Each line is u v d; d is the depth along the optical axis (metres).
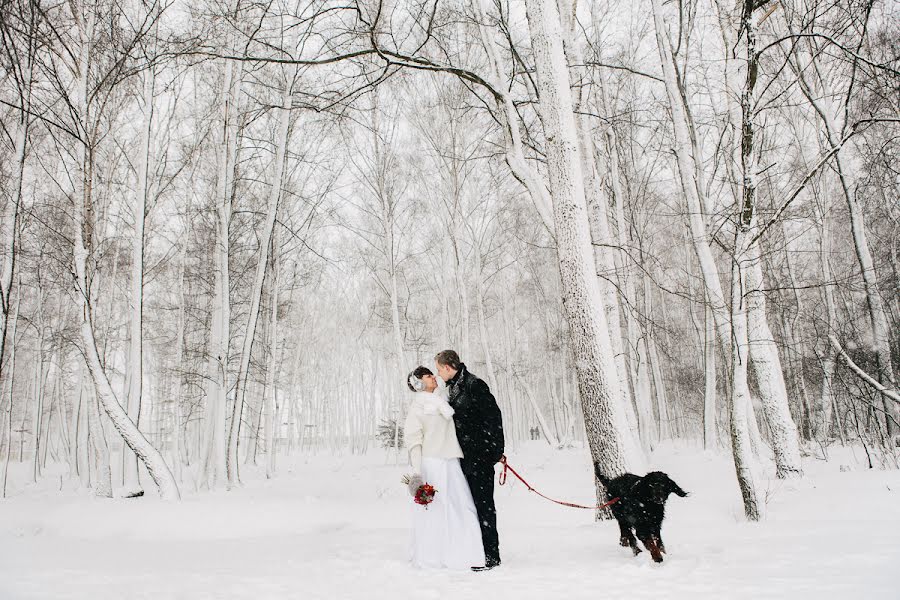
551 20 7.76
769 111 13.76
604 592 3.45
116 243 17.36
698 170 9.65
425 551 4.54
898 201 15.51
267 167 19.48
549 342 32.62
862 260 13.61
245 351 15.04
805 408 18.17
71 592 3.79
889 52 10.87
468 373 5.02
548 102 7.67
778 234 17.02
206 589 3.86
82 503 8.23
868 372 14.92
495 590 3.65
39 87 10.84
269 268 20.92
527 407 44.81
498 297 32.81
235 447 15.02
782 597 3.09
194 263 21.27
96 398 11.65
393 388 40.69
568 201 7.44
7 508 7.95
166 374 23.91
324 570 4.52
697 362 28.45
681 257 27.20
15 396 30.67
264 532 7.52
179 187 17.91
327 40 10.23
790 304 19.39
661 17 9.84
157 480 9.18
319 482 16.22
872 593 3.04
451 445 4.76
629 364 18.61
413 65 9.00
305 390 40.03
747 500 6.45
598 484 7.23
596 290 7.34
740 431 6.56
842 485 8.20
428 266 29.50
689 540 5.36
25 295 22.48
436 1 9.37
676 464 14.45
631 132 18.70
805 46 12.62
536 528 6.90
